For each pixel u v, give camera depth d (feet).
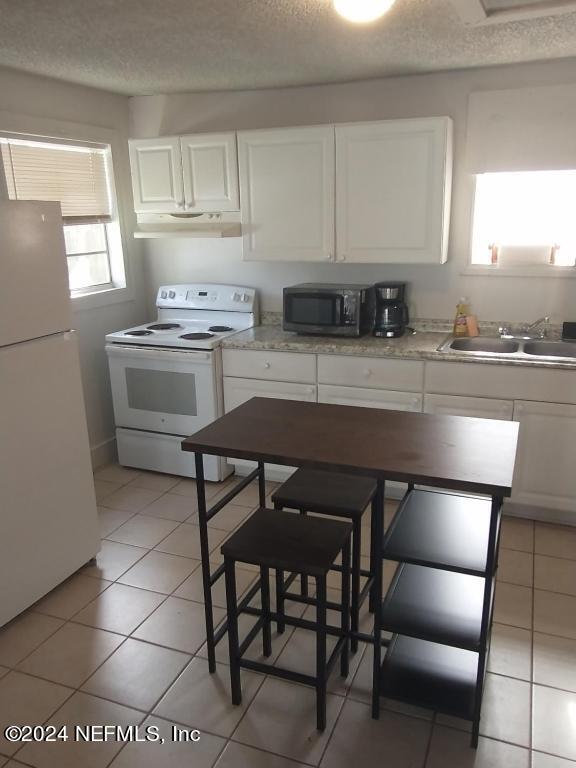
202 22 7.65
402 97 10.94
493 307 11.31
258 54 9.23
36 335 7.79
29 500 7.89
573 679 6.80
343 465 5.63
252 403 7.62
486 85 10.36
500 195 10.89
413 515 6.55
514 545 9.46
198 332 12.19
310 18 7.51
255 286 13.00
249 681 6.89
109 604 8.29
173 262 13.60
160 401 11.85
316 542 6.21
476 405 9.91
